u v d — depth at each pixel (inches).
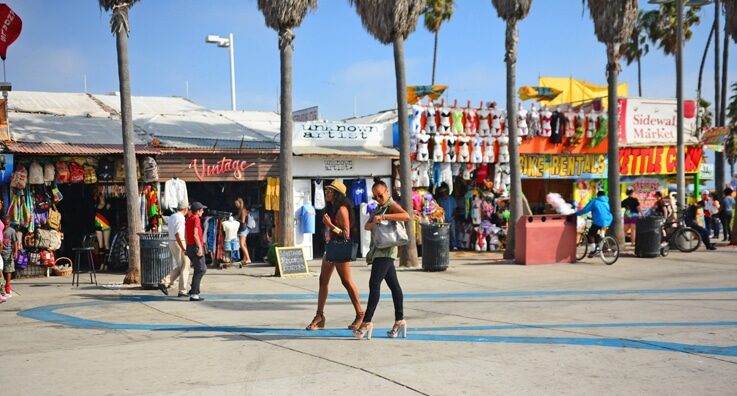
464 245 892.0
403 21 669.9
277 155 748.0
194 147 704.4
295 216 765.3
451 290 523.8
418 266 681.0
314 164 776.3
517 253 708.0
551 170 949.8
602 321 375.2
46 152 616.1
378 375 256.1
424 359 282.7
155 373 263.6
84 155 641.0
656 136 1032.8
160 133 728.3
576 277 598.5
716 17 1320.1
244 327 368.5
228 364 277.3
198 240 474.0
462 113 867.4
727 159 1822.1
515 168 744.3
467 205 873.5
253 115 920.9
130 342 328.5
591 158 980.6
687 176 1099.9
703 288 514.0
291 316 406.9
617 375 255.4
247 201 791.1
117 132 713.0
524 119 910.4
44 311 434.0
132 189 562.9
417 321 385.4
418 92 845.8
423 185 839.7
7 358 294.5
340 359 284.2
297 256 629.3
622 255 781.9
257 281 586.2
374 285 327.0
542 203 1025.5
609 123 819.4
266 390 237.0
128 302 469.1
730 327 352.2
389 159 816.3
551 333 340.2
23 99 805.2
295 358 287.1
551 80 1181.1
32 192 629.9
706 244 818.2
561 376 254.1
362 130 823.7
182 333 351.9
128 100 558.6
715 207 1010.1
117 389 240.8
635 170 1009.5
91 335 349.4
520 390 235.8
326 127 804.6
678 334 333.4
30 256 620.1
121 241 666.2
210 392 235.1
